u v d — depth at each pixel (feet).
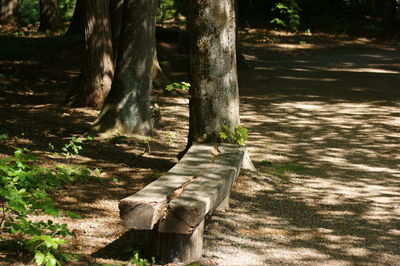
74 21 78.38
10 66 59.11
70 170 25.44
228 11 25.27
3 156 27.04
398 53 84.64
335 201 24.12
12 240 17.10
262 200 23.77
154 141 33.65
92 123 36.94
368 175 28.25
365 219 22.02
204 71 25.44
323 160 30.78
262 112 42.83
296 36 97.91
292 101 46.91
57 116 39.09
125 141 33.04
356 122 39.86
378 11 113.19
